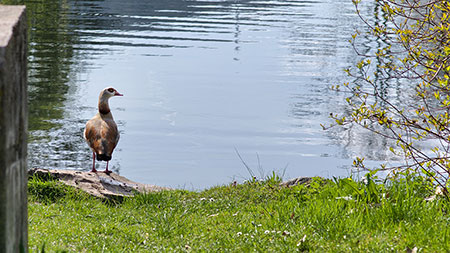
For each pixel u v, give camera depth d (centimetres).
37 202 891
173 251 620
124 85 2517
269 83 2606
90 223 748
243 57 3194
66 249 585
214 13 4962
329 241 593
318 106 2231
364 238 583
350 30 4038
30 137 1723
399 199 697
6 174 328
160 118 2073
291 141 1850
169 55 3209
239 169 1605
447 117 770
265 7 5431
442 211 716
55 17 4403
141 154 1695
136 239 677
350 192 795
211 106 2245
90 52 3192
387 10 791
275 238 627
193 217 830
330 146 1777
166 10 5066
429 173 808
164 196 995
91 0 5544
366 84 2502
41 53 3106
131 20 4441
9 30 340
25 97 390
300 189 923
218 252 609
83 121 1927
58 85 2427
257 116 2112
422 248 539
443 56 764
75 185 988
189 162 1645
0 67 313
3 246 329
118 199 977
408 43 778
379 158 1644
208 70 2870
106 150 1229
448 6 749
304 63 3031
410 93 2261
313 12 5084
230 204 936
